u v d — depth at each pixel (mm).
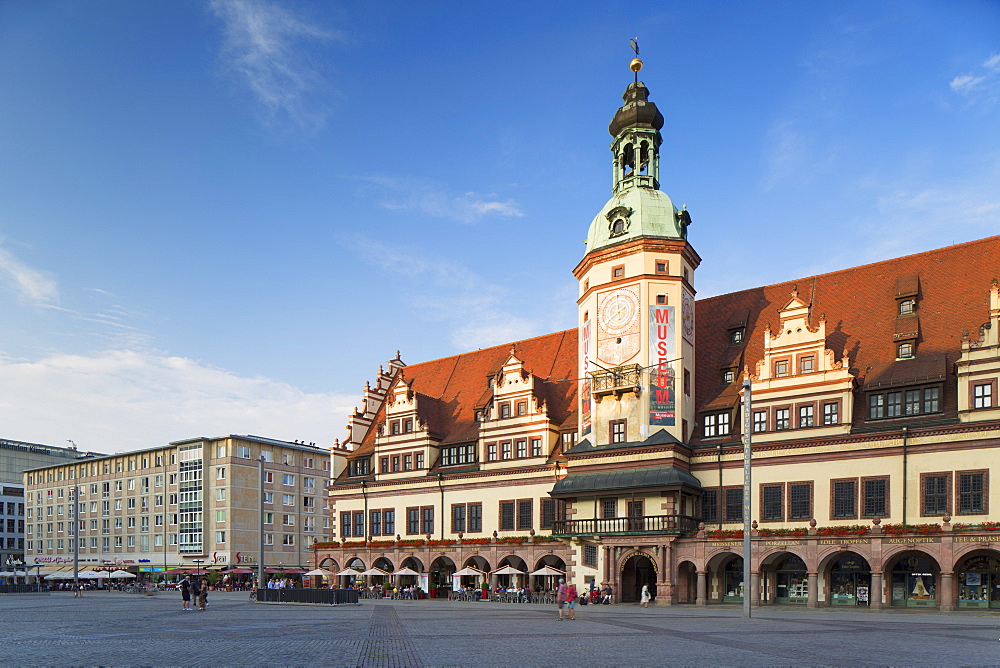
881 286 61875
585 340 67125
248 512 118000
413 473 77125
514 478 70250
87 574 102438
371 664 20891
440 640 27750
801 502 56094
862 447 54250
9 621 39875
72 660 21969
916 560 51094
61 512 137000
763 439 58312
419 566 76625
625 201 67062
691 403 63625
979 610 47594
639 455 60875
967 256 59188
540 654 23219
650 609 51625
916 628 33562
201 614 45906
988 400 50219
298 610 50250
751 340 65062
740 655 22969
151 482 125125
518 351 82188
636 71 71062
